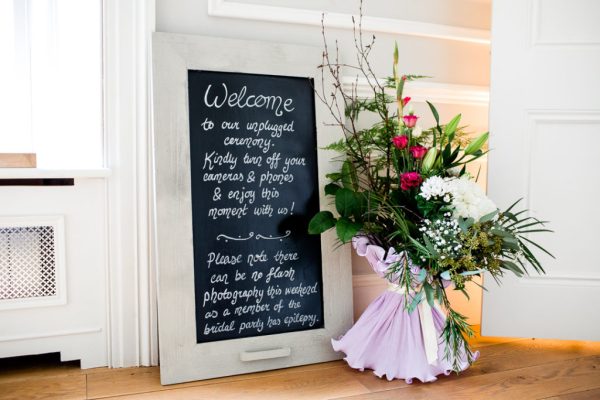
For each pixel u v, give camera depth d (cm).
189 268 153
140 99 159
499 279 187
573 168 185
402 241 157
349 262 174
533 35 181
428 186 142
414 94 197
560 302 187
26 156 150
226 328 158
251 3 172
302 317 167
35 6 168
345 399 143
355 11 187
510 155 184
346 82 184
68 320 160
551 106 182
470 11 208
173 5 164
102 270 162
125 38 156
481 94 209
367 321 160
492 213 139
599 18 181
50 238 157
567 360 175
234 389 148
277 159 168
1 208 151
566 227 186
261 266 163
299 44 180
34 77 170
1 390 145
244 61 164
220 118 160
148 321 163
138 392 145
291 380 155
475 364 171
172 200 152
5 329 154
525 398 145
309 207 171
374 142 171
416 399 143
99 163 166
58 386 148
